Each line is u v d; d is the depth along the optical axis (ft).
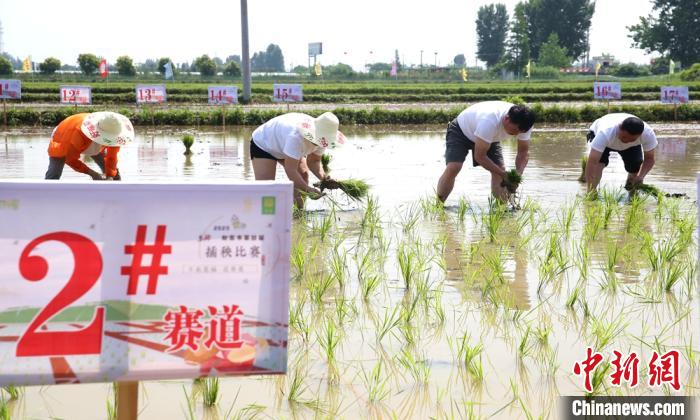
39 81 186.50
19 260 9.13
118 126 26.00
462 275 20.11
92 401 12.71
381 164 47.67
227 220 9.41
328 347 14.16
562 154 54.13
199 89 135.44
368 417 11.99
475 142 28.53
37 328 9.23
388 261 21.62
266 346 9.64
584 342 15.25
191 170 43.45
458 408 12.32
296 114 27.76
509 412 12.16
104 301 9.31
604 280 19.58
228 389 13.14
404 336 15.57
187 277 9.41
